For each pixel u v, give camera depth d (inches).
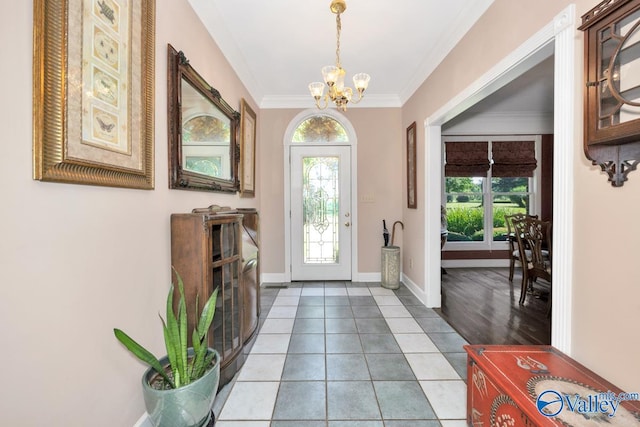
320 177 158.7
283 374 73.0
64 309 37.0
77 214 39.0
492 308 118.1
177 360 46.9
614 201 43.7
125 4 47.4
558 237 53.0
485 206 196.5
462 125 191.3
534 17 59.6
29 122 32.7
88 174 39.9
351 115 155.6
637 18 39.0
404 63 116.0
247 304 85.1
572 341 51.1
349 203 158.1
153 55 54.8
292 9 82.9
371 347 86.3
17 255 31.5
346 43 101.2
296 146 157.0
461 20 86.6
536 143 193.2
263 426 56.0
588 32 45.3
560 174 52.6
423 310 116.0
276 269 157.9
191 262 60.7
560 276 52.8
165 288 59.8
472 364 53.5
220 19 86.1
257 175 149.0
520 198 196.4
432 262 119.3
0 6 30.0
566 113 51.3
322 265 159.3
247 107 122.8
